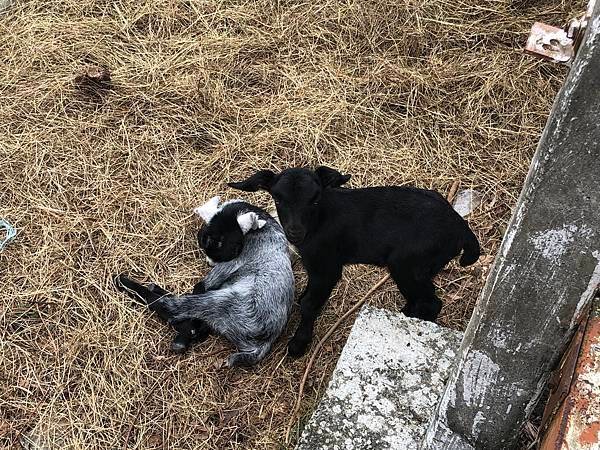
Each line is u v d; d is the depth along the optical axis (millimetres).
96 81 2082
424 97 2076
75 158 1930
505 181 1909
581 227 789
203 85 2102
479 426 1044
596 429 795
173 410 1496
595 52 678
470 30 2236
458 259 1727
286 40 2230
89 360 1558
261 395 1526
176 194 1867
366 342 1376
